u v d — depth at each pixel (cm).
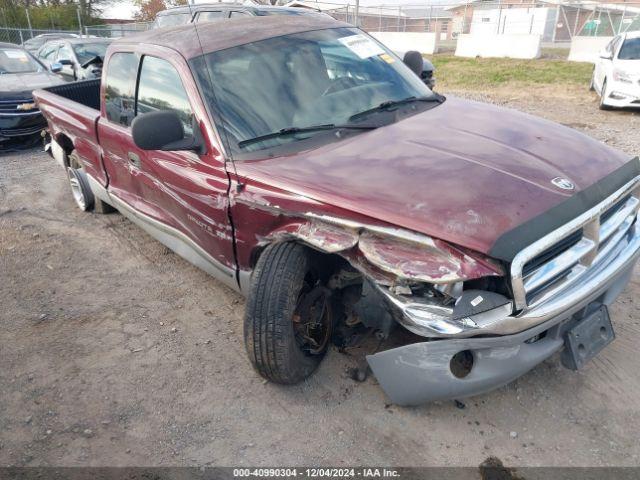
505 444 262
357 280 289
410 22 3180
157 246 501
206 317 383
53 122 554
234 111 323
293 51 364
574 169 272
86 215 586
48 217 584
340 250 252
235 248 320
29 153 870
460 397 250
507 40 2086
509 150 288
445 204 238
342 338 324
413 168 270
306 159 294
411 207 239
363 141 308
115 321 383
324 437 273
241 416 290
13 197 650
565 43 2750
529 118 352
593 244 254
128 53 408
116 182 463
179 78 344
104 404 303
